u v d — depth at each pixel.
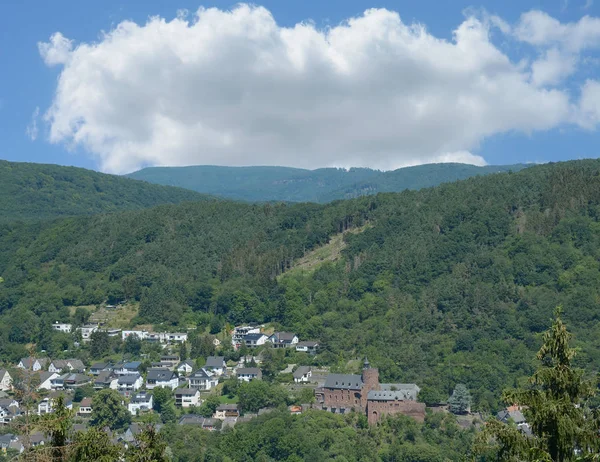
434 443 163.00
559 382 53.03
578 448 52.16
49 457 57.06
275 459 159.00
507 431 52.75
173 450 160.12
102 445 61.47
